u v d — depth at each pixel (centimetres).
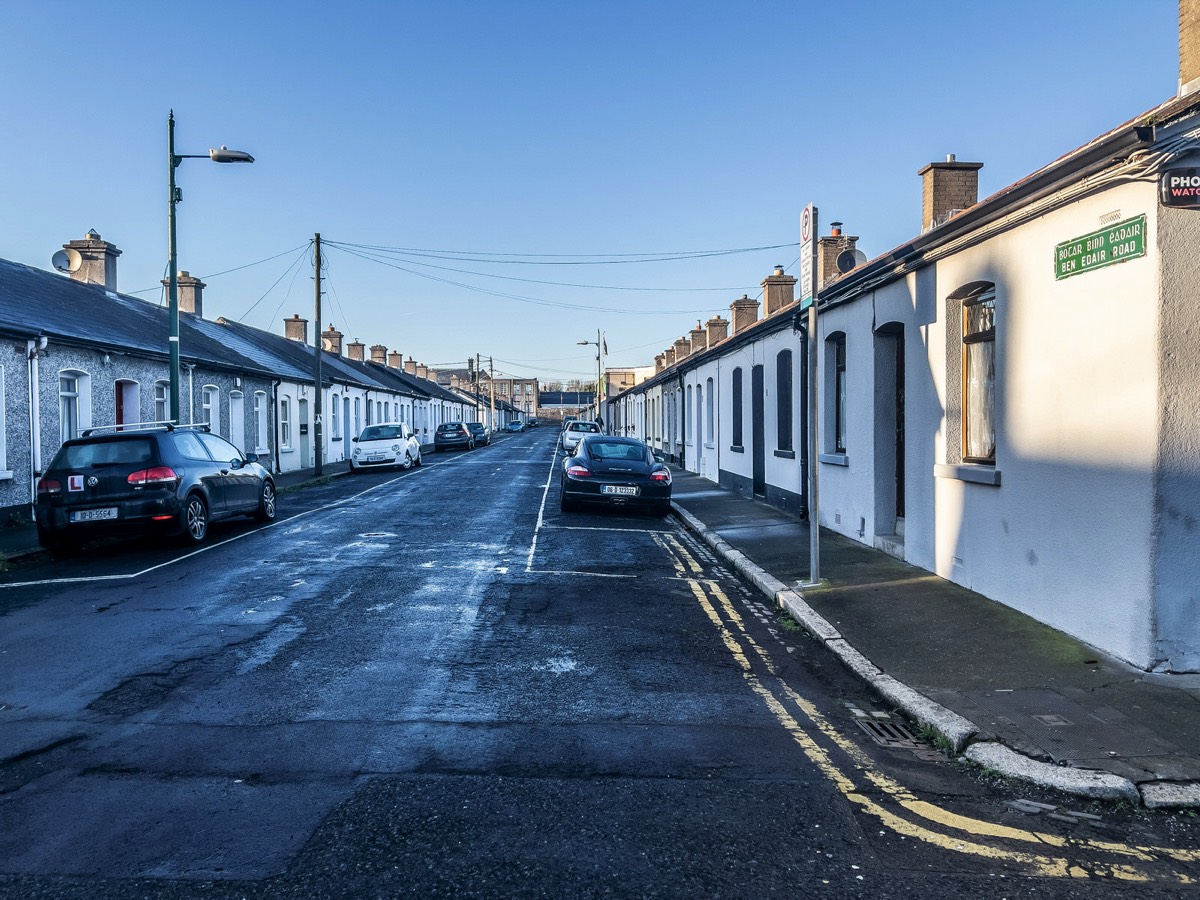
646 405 4178
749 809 386
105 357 1686
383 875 325
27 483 1435
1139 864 344
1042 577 679
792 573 930
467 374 14838
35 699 534
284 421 2906
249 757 441
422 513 1590
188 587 891
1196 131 508
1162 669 552
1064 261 634
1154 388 541
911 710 512
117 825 365
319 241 2639
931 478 894
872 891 318
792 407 1516
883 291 1022
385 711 514
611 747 460
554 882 321
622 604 827
